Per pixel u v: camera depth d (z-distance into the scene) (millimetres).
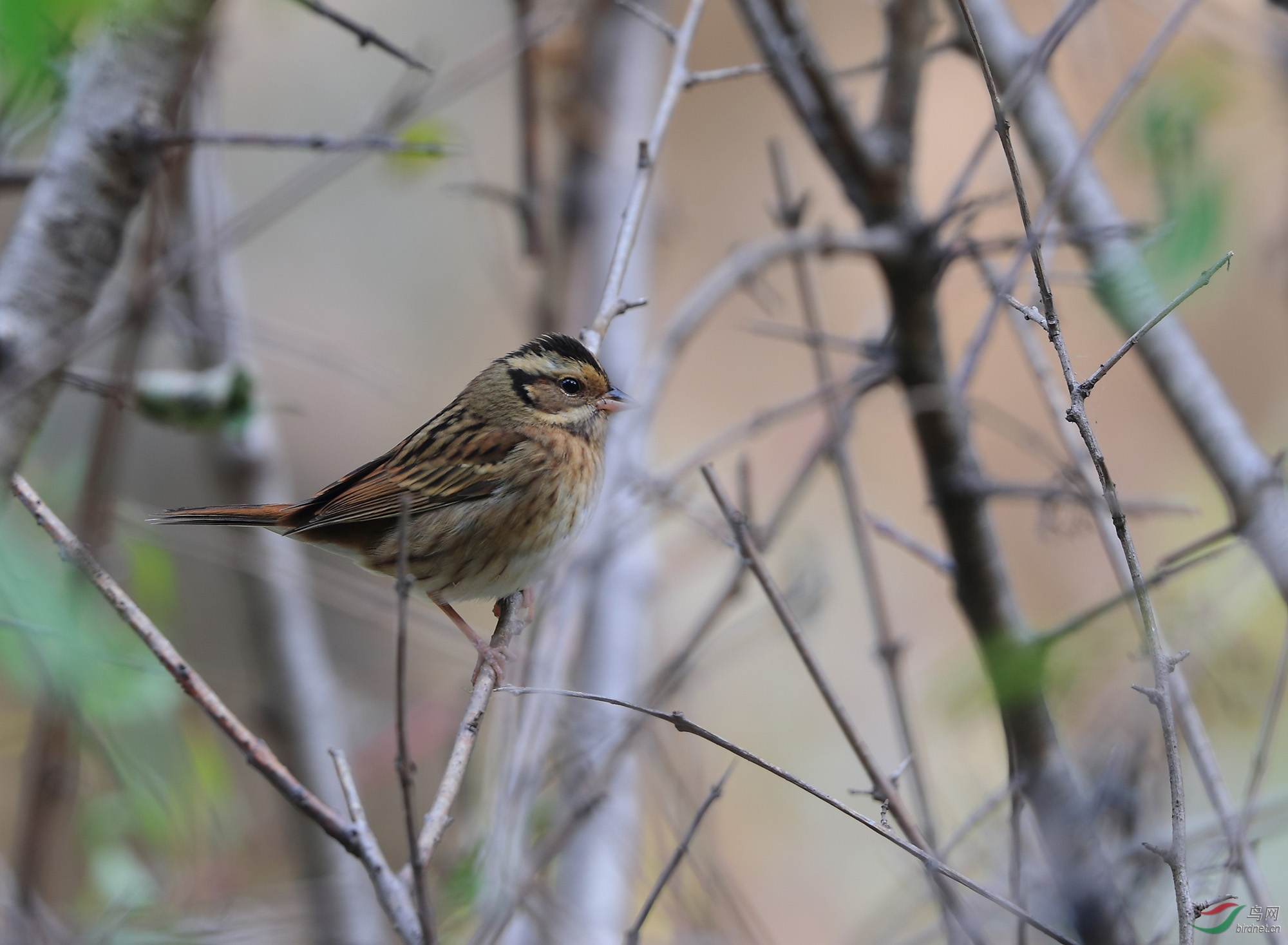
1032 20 19078
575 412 10562
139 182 8891
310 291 22031
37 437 8836
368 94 20766
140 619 6094
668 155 22797
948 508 10375
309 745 13266
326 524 10203
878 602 9750
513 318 21141
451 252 22578
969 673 8453
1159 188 9961
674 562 15070
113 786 11531
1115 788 8820
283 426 21719
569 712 10203
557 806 11125
